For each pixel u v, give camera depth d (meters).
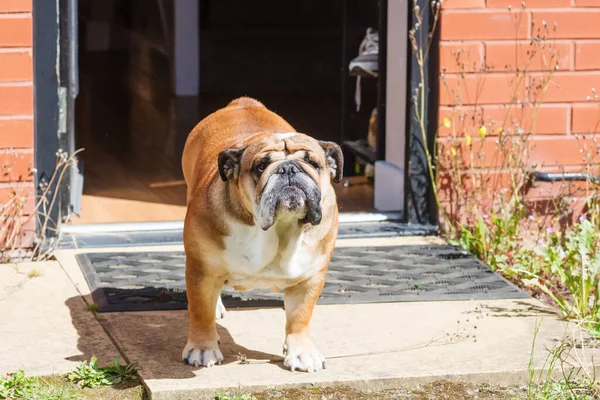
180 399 4.94
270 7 18.41
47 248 7.25
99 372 5.14
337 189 9.36
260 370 5.25
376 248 7.51
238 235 4.99
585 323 6.02
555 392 5.12
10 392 4.91
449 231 7.86
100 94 14.32
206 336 5.36
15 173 7.15
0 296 6.38
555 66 7.82
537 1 7.78
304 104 13.88
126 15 18.36
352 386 5.12
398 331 5.90
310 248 5.07
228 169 4.86
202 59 16.50
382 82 8.73
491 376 5.26
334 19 18.56
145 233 7.68
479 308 6.33
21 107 7.09
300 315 5.32
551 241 7.50
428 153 7.88
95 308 6.14
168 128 12.19
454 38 7.73
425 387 5.19
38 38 7.12
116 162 10.39
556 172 7.99
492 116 7.87
